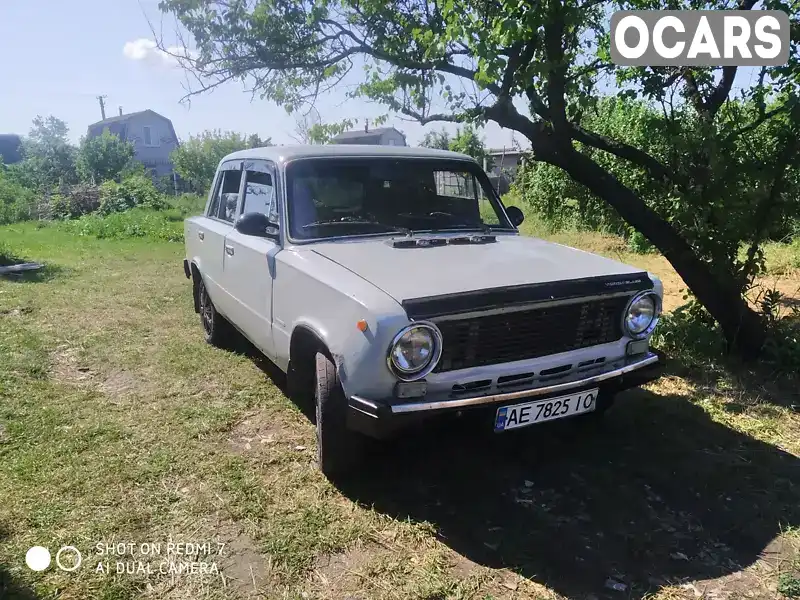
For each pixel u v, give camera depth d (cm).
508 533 297
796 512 316
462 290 296
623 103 647
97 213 2125
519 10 419
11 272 922
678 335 552
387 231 404
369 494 329
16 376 479
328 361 323
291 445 381
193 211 2327
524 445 388
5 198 2191
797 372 495
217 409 428
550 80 482
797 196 481
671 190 512
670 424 418
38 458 352
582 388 320
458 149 583
